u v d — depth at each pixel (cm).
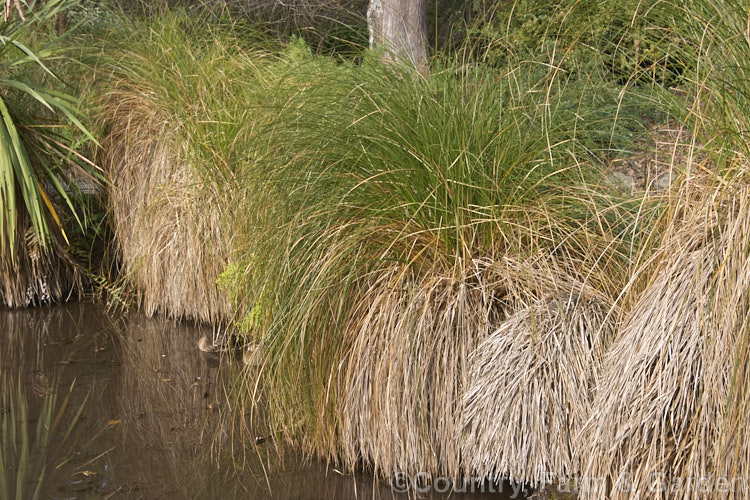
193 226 509
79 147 595
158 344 492
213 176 490
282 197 345
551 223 316
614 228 327
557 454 288
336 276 315
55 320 542
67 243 590
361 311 319
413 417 303
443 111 328
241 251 413
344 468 327
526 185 329
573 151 343
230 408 392
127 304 573
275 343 327
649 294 263
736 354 235
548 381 289
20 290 567
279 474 323
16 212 561
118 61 584
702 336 244
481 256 322
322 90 371
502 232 310
